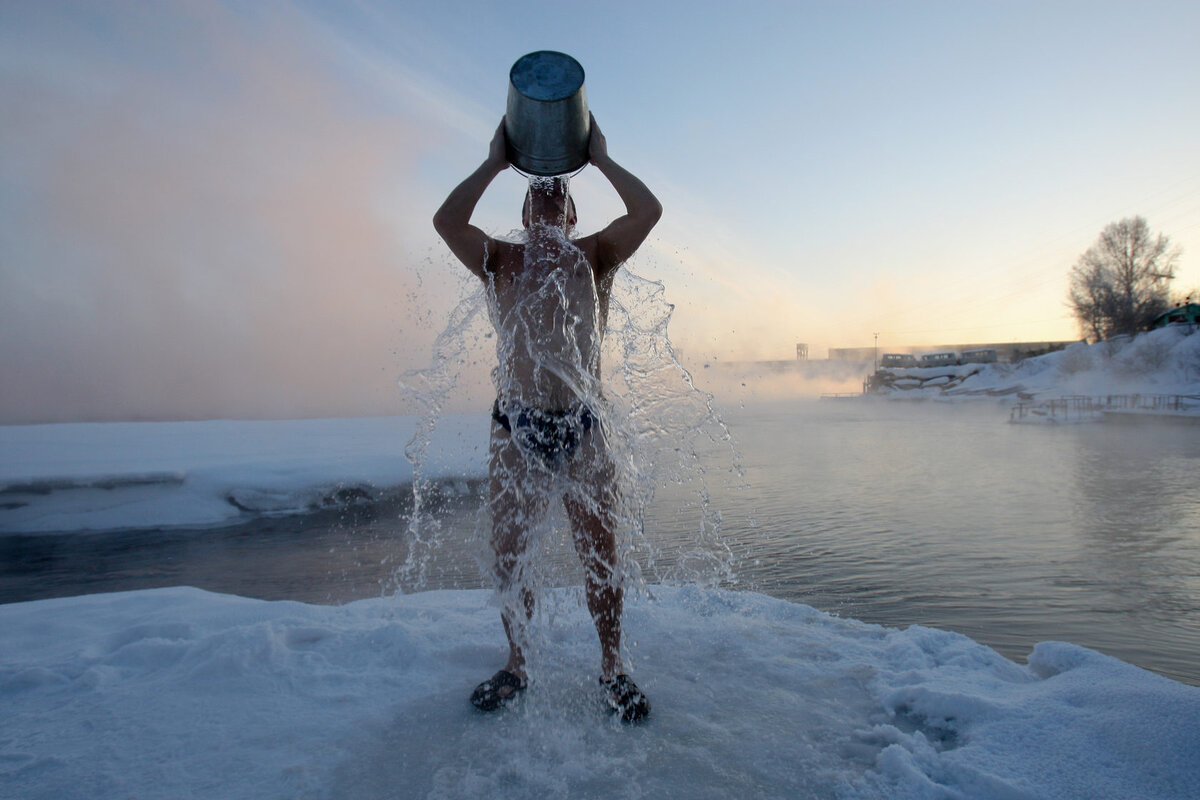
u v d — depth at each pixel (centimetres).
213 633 203
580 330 157
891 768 120
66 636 212
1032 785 110
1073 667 159
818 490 1216
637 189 163
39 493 1030
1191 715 121
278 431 2194
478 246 159
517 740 134
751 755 128
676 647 190
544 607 213
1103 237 5134
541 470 155
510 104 157
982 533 857
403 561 712
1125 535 846
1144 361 4128
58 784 119
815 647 188
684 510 1009
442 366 172
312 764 125
